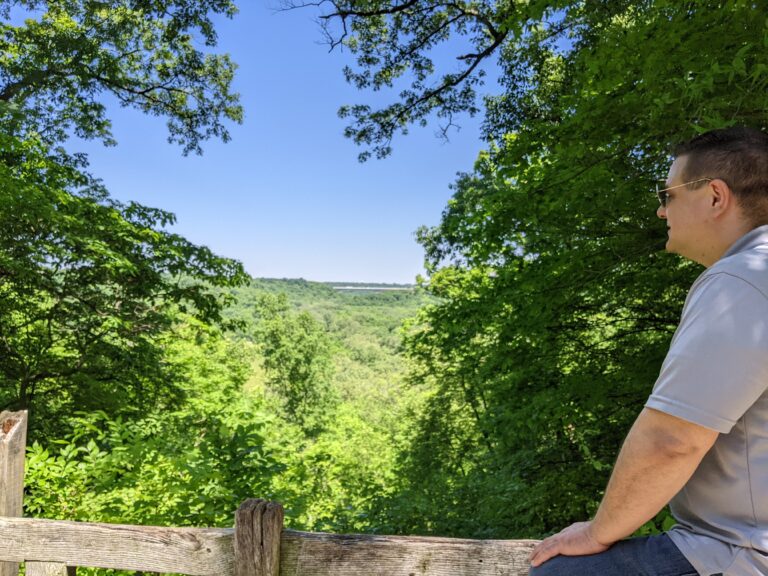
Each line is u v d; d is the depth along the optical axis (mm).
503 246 5859
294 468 4668
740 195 952
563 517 7152
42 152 8453
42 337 9477
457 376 12898
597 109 3678
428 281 14203
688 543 921
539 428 6355
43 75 11234
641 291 5547
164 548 1702
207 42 12477
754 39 2936
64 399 9781
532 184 4918
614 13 5602
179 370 11391
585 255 4988
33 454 3475
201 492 3350
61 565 1815
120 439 3867
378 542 1497
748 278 839
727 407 798
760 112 2723
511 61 10344
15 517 1883
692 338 844
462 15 10617
